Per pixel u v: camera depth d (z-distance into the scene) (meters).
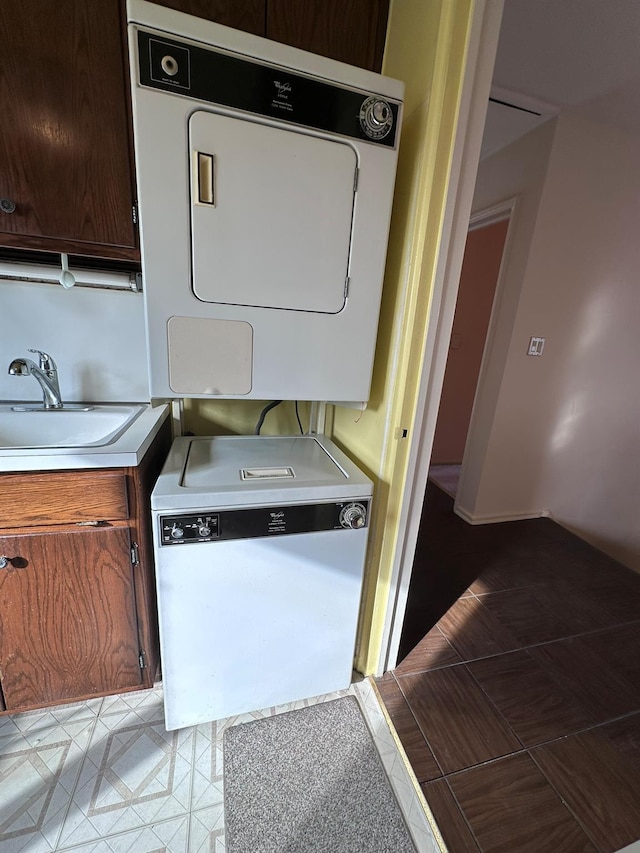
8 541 0.98
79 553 1.04
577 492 2.85
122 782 1.04
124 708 1.23
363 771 1.10
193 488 0.98
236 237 0.90
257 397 1.03
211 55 0.79
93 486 1.00
